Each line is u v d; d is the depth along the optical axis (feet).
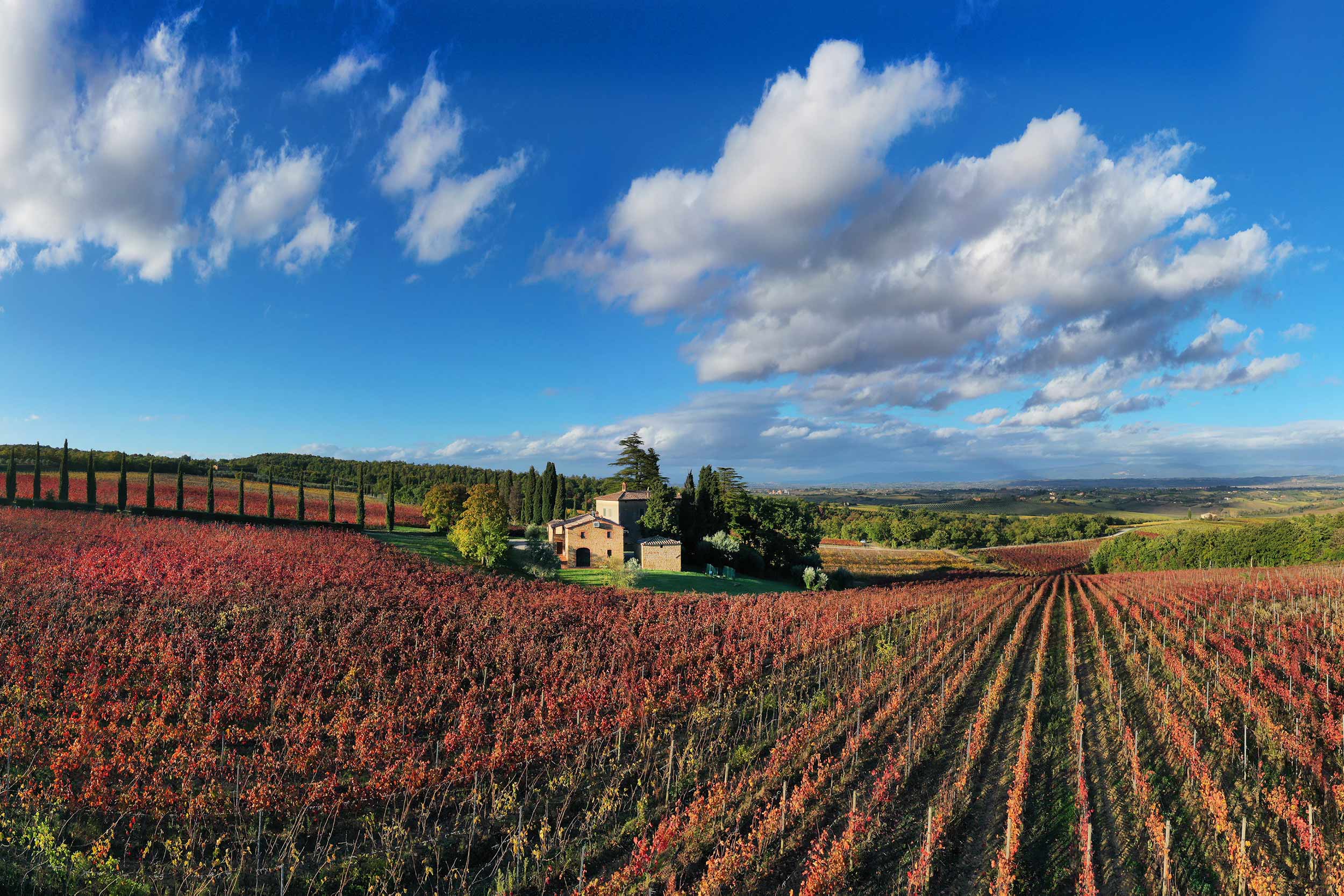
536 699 78.89
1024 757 59.06
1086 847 43.32
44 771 51.21
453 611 110.93
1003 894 40.57
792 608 138.92
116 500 248.93
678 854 46.34
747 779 57.47
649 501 240.12
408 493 418.92
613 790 52.65
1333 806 52.34
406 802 51.13
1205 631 117.39
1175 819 51.26
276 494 336.08
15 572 107.76
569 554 208.23
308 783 53.83
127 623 86.79
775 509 252.62
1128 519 629.10
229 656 81.00
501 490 350.64
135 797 47.11
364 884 42.78
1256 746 65.21
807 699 84.28
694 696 82.12
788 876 43.93
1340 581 163.32
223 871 42.50
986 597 192.85
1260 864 44.14
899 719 75.05
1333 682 86.94
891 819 51.60
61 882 39.22
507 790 55.93
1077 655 110.83
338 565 139.95
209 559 133.49
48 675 67.51
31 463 349.61
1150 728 71.05
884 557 392.27
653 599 141.08
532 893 42.16
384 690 75.92
